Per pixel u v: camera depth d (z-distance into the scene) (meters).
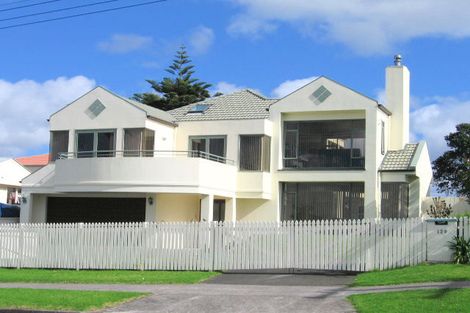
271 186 29.00
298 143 29.11
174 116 31.97
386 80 30.94
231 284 18.42
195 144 29.89
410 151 29.28
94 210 29.22
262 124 28.66
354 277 19.22
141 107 29.11
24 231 23.73
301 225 20.91
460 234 19.31
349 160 28.20
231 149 29.08
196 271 21.33
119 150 28.25
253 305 14.39
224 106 32.19
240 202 29.39
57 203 29.80
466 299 13.41
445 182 36.38
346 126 28.44
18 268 23.45
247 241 21.30
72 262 22.92
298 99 28.92
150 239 22.16
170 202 28.00
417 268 18.72
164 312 13.95
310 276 19.77
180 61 61.97
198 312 13.86
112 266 22.44
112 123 29.03
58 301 14.94
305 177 28.50
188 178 26.00
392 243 19.92
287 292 16.38
